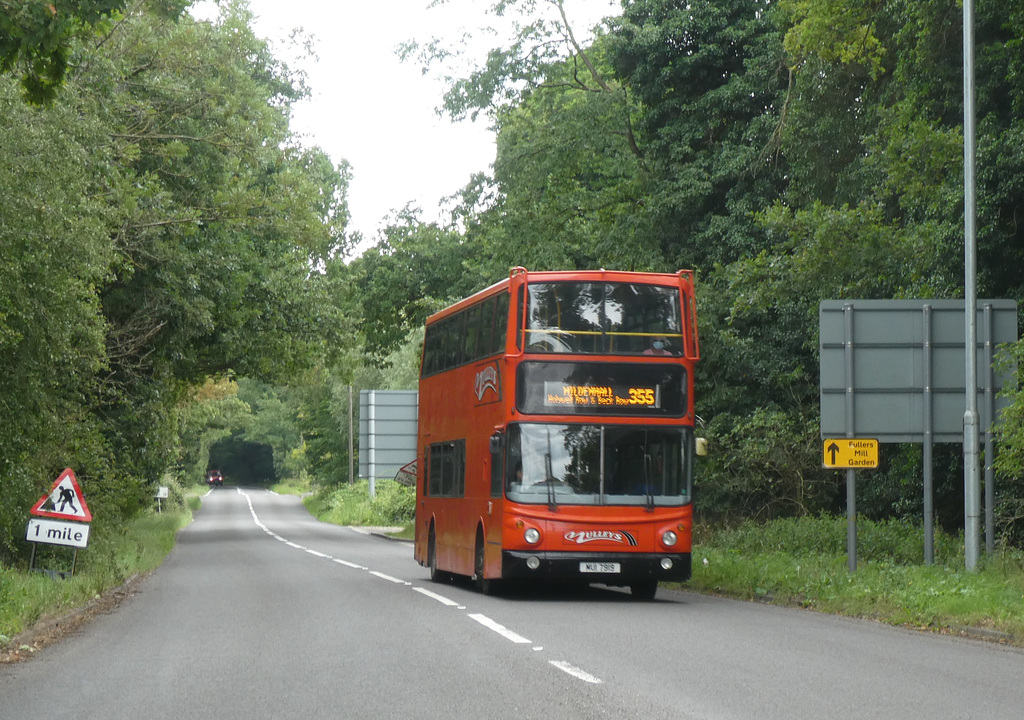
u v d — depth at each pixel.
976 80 24.28
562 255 37.69
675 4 37.25
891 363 19.64
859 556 23.38
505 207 40.56
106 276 21.70
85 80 21.97
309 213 30.81
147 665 11.69
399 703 9.12
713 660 11.47
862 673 10.57
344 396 90.62
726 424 32.91
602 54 40.47
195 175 29.64
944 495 27.67
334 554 38.94
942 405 19.61
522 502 18.62
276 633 14.54
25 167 16.16
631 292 19.22
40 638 14.27
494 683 10.05
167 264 31.06
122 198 22.66
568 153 38.81
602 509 18.70
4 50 11.67
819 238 26.45
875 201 28.58
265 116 29.52
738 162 34.31
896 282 26.75
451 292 45.59
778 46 33.78
